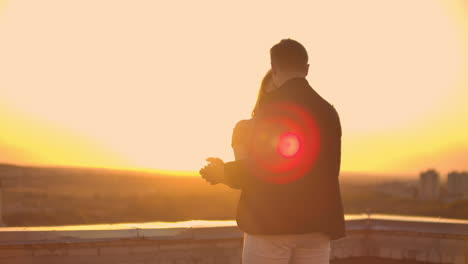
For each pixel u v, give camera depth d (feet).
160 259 18.29
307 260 7.72
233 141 7.80
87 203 270.46
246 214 7.54
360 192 383.04
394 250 22.56
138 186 371.97
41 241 16.48
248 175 7.32
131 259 17.83
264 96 8.02
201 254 19.03
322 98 7.84
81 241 17.01
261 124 7.32
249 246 7.64
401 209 305.12
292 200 7.25
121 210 262.47
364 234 23.26
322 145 7.46
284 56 7.77
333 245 22.33
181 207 262.26
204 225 19.12
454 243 21.01
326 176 7.52
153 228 18.22
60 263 16.75
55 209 207.41
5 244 15.97
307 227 7.32
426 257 21.76
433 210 270.67
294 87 7.59
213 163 7.45
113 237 17.43
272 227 7.29
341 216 7.75
